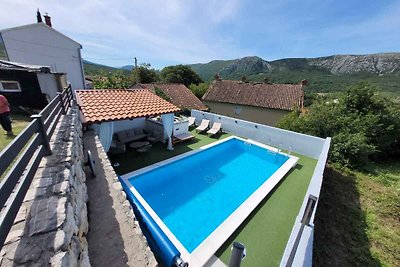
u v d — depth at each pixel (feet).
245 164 37.65
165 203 25.76
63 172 10.64
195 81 189.78
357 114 50.14
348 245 22.03
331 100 55.67
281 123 57.31
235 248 7.95
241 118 88.53
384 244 22.54
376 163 50.26
